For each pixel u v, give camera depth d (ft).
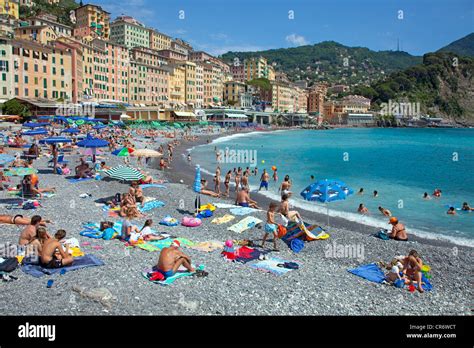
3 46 256.93
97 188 98.78
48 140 112.78
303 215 87.92
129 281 43.34
